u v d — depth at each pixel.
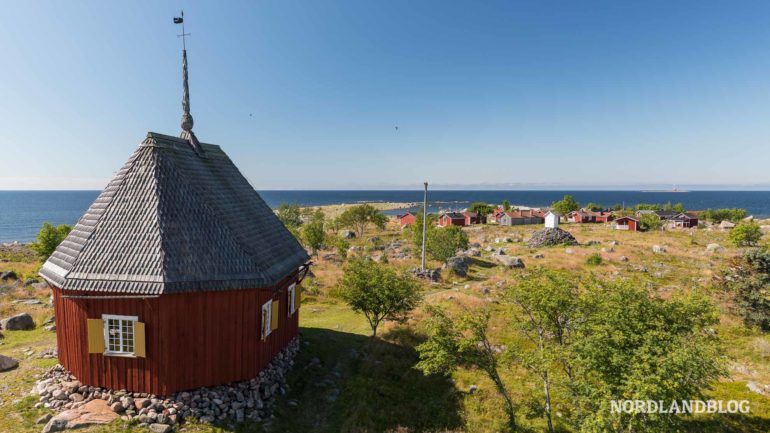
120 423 12.03
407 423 14.79
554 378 14.58
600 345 11.02
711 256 46.47
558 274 15.17
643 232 74.38
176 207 14.46
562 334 14.27
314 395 15.97
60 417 11.80
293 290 19.14
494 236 75.50
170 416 12.46
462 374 18.36
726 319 23.92
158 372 13.00
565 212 111.25
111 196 14.65
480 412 15.74
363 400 15.55
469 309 25.77
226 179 18.83
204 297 13.45
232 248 14.46
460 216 102.25
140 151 15.48
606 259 44.84
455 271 39.53
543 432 14.34
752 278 24.09
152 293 12.35
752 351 20.22
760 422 14.77
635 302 12.08
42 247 37.91
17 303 25.02
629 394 10.02
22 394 13.50
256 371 14.92
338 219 78.31
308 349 19.55
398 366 18.52
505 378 18.30
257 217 18.52
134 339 12.88
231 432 12.59
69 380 13.95
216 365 13.83
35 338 19.41
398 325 23.14
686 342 10.59
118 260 13.03
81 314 13.30
